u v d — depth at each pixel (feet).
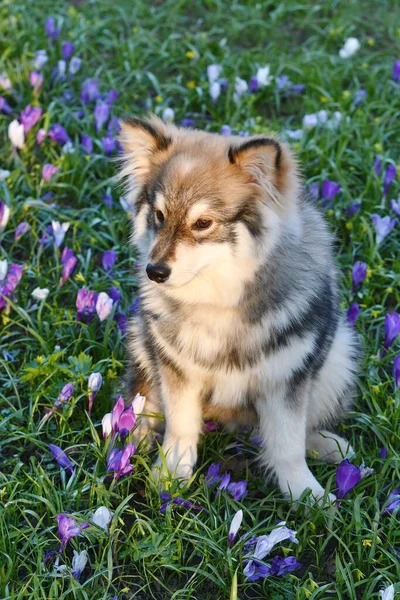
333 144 28.35
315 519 17.43
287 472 18.67
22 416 19.72
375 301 24.02
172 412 18.76
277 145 16.43
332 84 31.99
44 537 17.03
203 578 16.66
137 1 36.99
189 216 16.80
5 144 28.55
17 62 31.73
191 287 17.33
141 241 18.25
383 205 26.04
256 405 18.83
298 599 15.84
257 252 17.12
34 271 23.88
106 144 27.35
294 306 17.61
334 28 35.58
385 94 31.37
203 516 17.98
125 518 18.22
